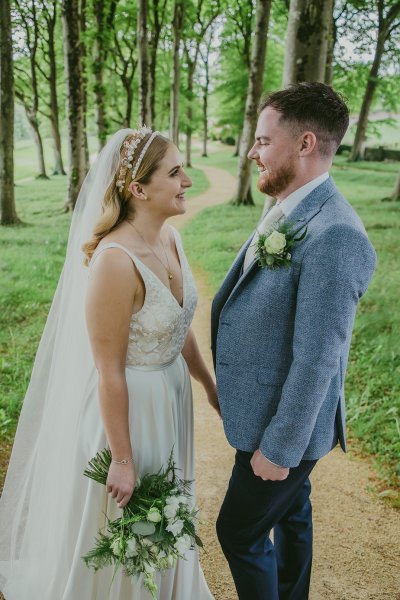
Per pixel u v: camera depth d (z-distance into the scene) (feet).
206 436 12.07
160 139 5.37
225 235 35.37
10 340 15.75
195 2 71.56
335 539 8.66
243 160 49.93
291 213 5.43
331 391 5.72
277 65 79.77
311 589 7.64
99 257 5.16
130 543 4.87
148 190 5.33
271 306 5.34
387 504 9.51
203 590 7.25
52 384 6.45
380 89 82.53
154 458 5.78
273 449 5.16
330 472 10.52
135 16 53.93
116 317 5.12
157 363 5.71
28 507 7.05
